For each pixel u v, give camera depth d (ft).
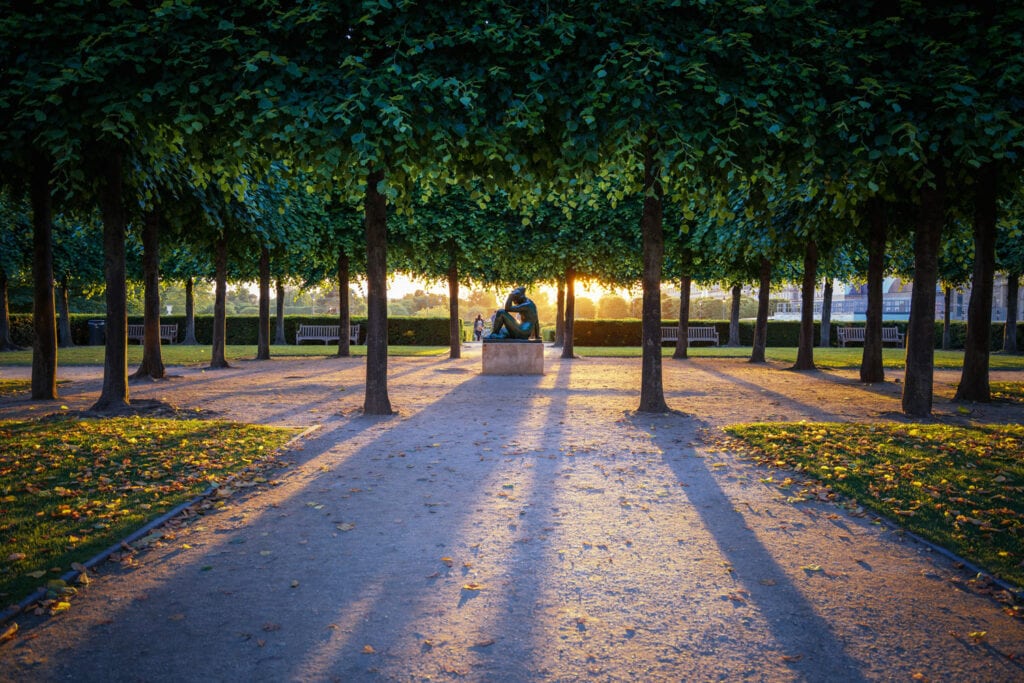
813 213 40.93
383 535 13.97
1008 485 17.02
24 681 8.32
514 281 88.22
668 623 10.03
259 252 55.93
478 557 12.74
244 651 9.15
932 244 29.09
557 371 53.72
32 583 11.02
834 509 15.85
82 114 21.16
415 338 117.08
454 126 21.74
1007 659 8.96
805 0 21.85
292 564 12.36
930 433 23.70
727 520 14.99
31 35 21.03
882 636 9.62
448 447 22.84
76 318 113.70
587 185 27.53
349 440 24.06
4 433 23.12
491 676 8.51
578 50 22.24
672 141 21.85
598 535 13.99
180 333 120.98
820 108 21.34
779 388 41.32
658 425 27.17
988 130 20.81
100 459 19.61
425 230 59.88
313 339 114.21
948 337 94.53
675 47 21.94
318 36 21.08
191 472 18.56
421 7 22.17
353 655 9.05
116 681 8.38
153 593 11.05
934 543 13.26
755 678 8.47
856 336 111.24
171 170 33.99
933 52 21.57
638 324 112.47
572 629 9.84
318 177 25.64
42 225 33.14
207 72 21.22
